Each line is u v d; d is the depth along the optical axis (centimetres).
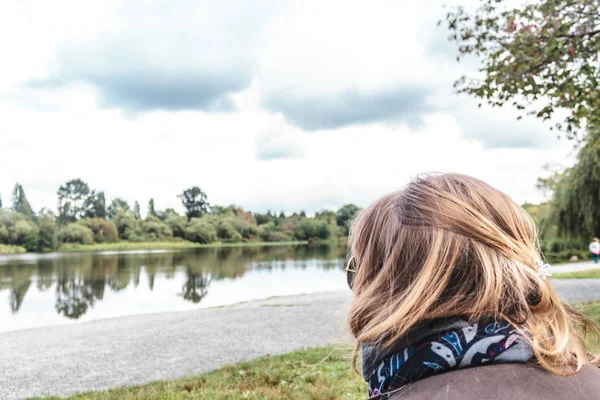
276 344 1175
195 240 12100
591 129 902
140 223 11869
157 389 671
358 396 562
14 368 1070
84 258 7438
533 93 795
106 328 1600
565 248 3334
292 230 13662
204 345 1216
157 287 3450
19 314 2298
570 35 765
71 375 988
